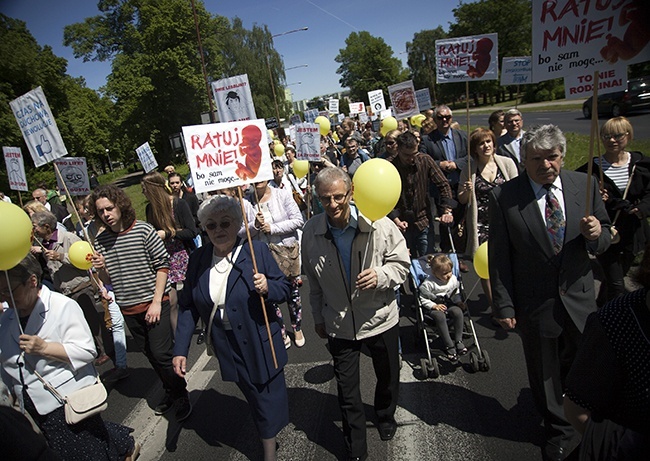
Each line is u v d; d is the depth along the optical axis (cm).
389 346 288
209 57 3975
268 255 282
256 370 271
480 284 550
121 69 3834
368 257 275
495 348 406
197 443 333
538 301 260
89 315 454
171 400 383
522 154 258
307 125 734
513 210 263
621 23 226
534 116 2762
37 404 248
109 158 6706
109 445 279
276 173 492
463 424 309
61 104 3512
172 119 4038
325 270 281
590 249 251
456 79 530
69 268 451
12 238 220
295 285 464
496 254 272
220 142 278
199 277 279
